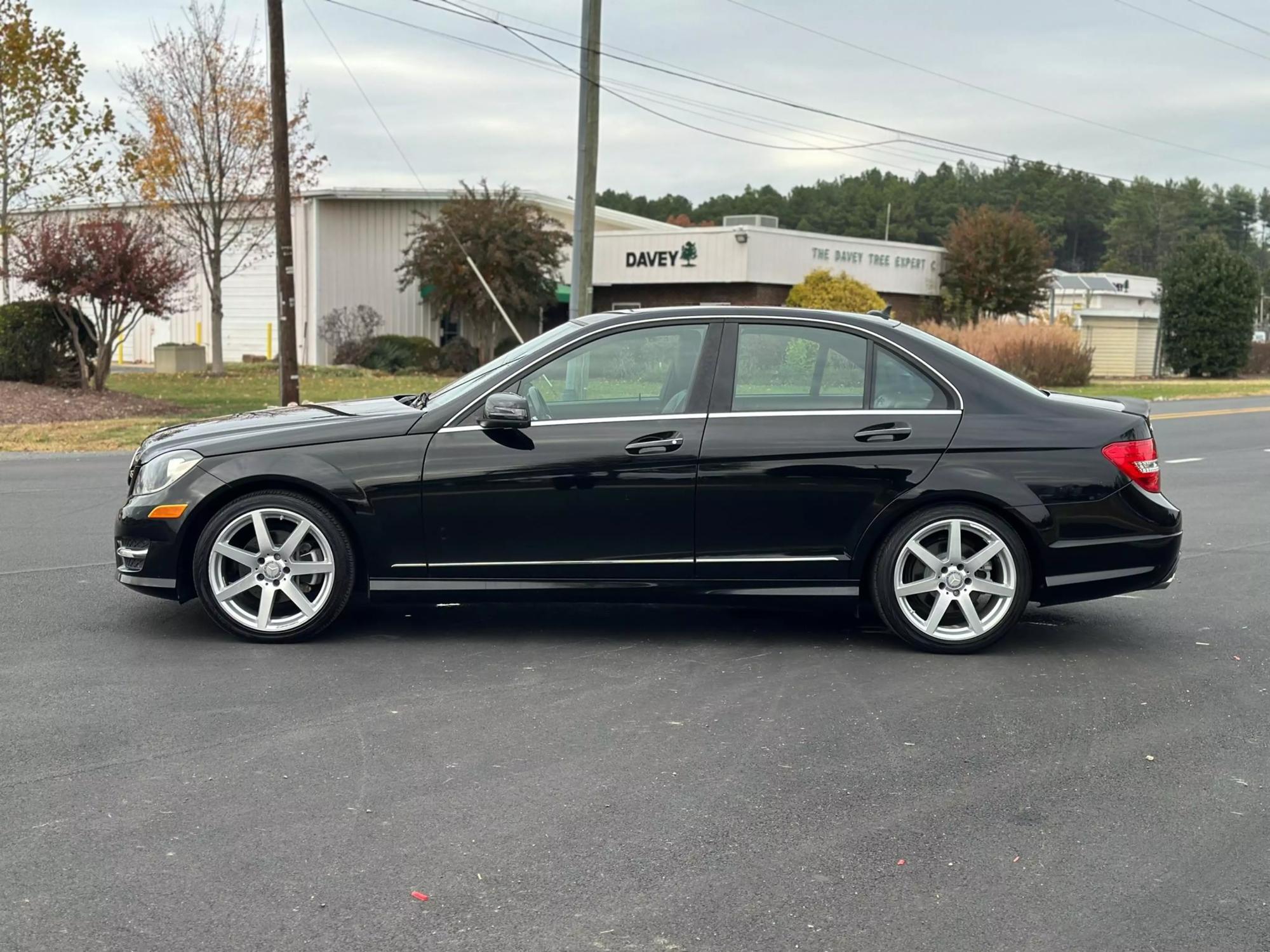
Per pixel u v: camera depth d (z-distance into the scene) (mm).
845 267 42062
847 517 6082
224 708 5180
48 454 15531
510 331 39156
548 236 36656
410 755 4660
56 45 24438
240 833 3943
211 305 32281
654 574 6109
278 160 20656
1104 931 3393
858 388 6164
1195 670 6000
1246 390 36438
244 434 6160
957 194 134875
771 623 6801
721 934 3350
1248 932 3402
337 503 6016
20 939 3266
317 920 3393
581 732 4934
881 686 5645
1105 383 38156
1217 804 4305
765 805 4234
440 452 6027
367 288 38531
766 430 6043
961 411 6129
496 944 3281
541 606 7078
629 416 6082
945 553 6145
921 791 4379
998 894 3604
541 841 3922
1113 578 6148
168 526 6047
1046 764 4680
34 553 8477
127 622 6598
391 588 6102
